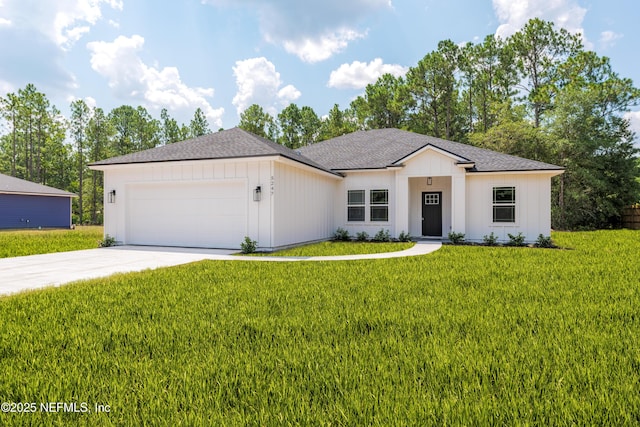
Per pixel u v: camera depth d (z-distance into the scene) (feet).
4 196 79.15
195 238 41.22
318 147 66.85
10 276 23.63
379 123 128.77
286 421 6.93
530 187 46.14
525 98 106.93
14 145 132.77
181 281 21.21
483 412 7.16
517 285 19.76
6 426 6.84
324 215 51.08
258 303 15.96
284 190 40.14
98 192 145.48
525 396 7.86
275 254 35.76
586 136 83.05
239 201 39.37
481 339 11.39
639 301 16.14
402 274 23.31
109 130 146.82
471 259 30.83
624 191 85.51
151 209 43.14
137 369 9.24
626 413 7.16
